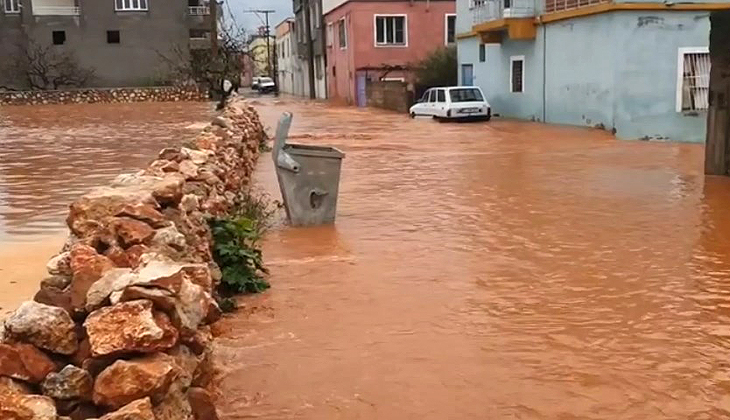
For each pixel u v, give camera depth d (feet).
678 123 72.02
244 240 22.36
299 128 89.35
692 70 71.72
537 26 90.84
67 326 9.89
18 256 25.16
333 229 29.73
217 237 21.21
